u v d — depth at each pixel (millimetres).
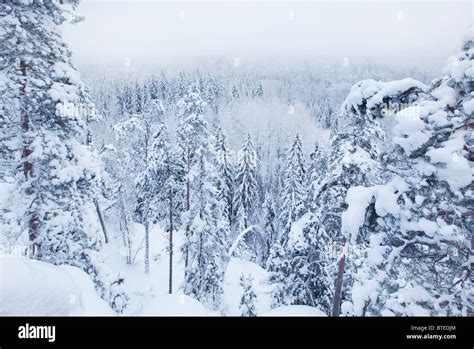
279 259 15891
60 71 10594
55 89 10195
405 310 6184
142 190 27016
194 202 19172
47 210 10531
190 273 18906
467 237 5844
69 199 11094
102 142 37281
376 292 7023
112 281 11227
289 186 32750
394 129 5945
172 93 82625
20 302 5883
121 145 30516
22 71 10172
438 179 5523
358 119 11469
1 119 9977
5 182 11812
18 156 10477
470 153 5582
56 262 10688
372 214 6254
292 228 14984
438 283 6562
